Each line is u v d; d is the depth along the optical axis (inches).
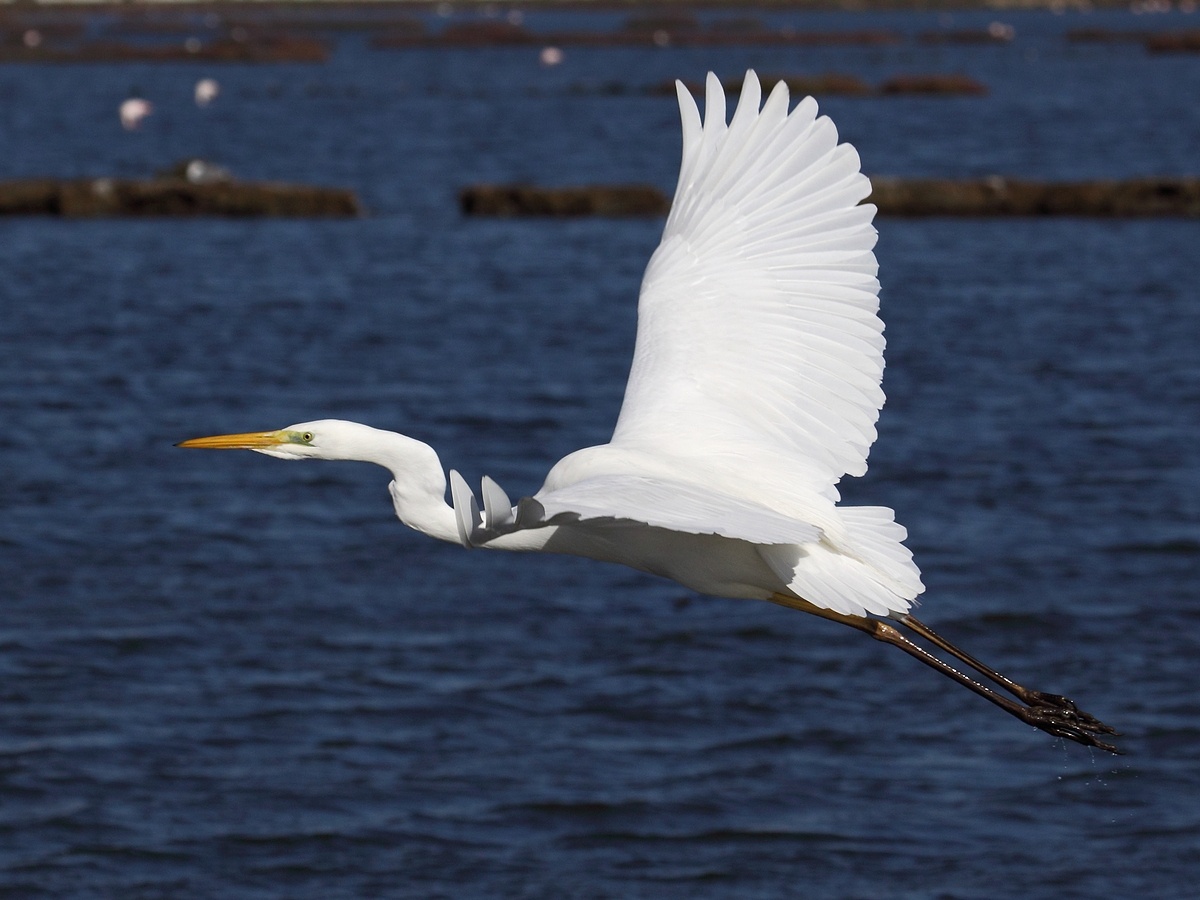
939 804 464.1
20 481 751.7
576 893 416.2
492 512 182.9
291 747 498.3
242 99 3412.9
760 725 514.9
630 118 2955.2
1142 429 853.2
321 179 2031.3
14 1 7032.5
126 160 2237.9
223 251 1466.5
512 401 913.5
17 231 1568.7
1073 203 1679.4
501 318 1164.5
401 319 1160.8
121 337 1085.1
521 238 1553.9
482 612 607.8
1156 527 690.8
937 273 1343.5
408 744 502.6
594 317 1168.8
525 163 2203.5
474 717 520.1
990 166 2134.6
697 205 264.8
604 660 565.6
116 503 725.3
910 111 3095.5
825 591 232.2
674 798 468.8
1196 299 1217.4
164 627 584.4
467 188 1721.2
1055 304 1203.2
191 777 478.9
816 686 544.4
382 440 285.3
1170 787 468.1
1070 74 4227.4
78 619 589.9
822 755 494.6
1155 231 1568.7
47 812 457.7
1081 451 811.4
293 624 590.6
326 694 534.9
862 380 249.0
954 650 292.8
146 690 534.9
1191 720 506.6
